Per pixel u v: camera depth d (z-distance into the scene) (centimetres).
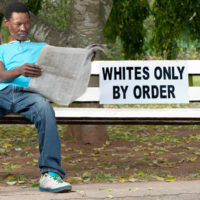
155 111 473
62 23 1370
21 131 1009
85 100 513
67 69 408
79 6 768
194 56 2161
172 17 1127
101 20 786
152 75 514
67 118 495
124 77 514
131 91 513
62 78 411
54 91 411
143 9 1184
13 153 698
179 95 513
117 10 1159
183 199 365
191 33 1152
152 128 1057
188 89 514
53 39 773
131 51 1220
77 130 796
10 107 416
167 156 640
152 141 830
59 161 398
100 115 470
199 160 601
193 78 528
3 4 769
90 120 521
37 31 771
